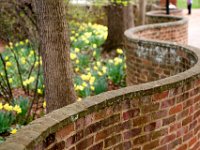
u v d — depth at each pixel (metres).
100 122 3.08
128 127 3.35
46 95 4.90
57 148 2.72
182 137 3.92
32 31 7.02
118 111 3.22
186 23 10.02
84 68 9.28
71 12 9.80
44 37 4.68
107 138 3.18
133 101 3.33
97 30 12.17
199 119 4.18
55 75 4.73
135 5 15.04
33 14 6.33
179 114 3.80
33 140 2.42
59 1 4.59
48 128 2.60
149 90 3.43
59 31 4.65
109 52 11.35
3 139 5.18
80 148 2.94
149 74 6.75
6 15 6.93
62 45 4.71
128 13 11.38
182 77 3.80
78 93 7.13
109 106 3.13
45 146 2.59
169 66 6.26
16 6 6.49
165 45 6.28
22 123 5.88
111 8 11.30
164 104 3.60
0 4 6.62
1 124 5.43
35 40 7.02
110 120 3.17
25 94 7.31
